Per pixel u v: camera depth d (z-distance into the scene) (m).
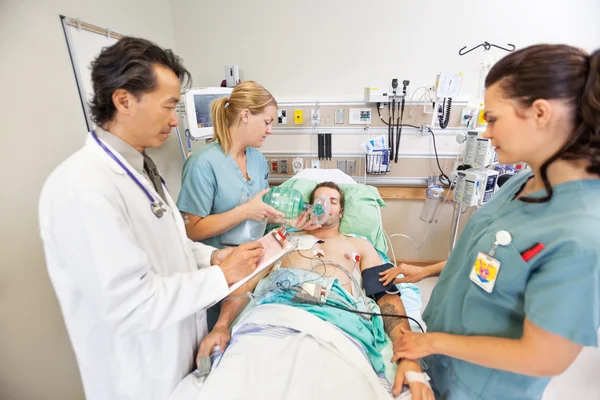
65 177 0.63
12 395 1.12
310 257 1.41
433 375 0.94
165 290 0.69
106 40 1.56
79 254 0.62
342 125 2.18
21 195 1.12
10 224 1.08
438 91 1.87
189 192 1.23
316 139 2.24
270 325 1.02
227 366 0.90
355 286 1.30
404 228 2.48
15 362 1.11
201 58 2.22
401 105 2.08
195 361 1.00
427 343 0.73
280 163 2.32
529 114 0.54
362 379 0.87
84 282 0.63
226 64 2.21
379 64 2.10
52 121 1.25
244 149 1.37
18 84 1.11
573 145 0.53
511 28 1.95
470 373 0.76
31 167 1.16
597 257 0.49
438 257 2.53
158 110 0.70
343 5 2.00
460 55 2.03
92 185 0.63
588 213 0.53
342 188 1.91
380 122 2.14
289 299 1.15
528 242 0.59
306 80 2.19
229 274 0.81
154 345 0.82
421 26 1.99
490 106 0.60
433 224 2.43
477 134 1.74
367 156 2.14
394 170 2.25
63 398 1.31
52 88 1.25
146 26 1.89
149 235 0.77
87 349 0.76
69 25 1.32
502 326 0.68
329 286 1.21
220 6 2.08
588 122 0.50
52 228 0.63
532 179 0.72
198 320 1.02
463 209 2.21
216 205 1.32
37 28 1.18
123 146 0.73
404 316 1.11
